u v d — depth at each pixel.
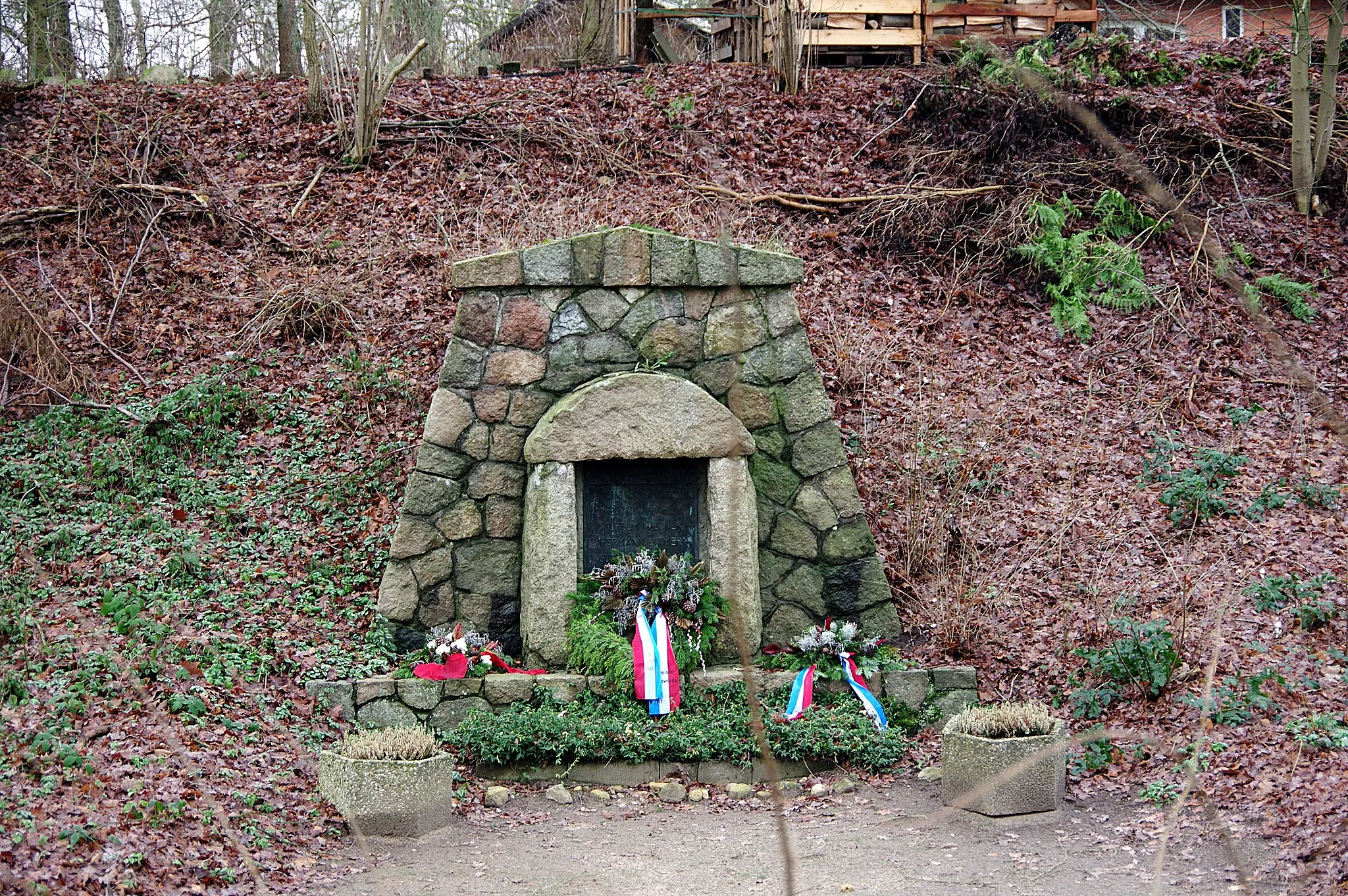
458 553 8.93
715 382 9.14
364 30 14.16
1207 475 10.17
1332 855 5.84
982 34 16.42
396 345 11.72
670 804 7.62
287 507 9.95
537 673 8.52
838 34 16.33
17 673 7.27
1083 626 8.93
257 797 6.67
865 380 11.35
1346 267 13.17
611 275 9.00
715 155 14.35
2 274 12.00
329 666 8.38
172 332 11.76
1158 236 13.27
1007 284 12.93
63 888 5.19
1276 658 8.11
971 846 6.62
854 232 13.38
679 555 8.95
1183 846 6.34
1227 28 21.27
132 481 10.04
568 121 14.99
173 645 8.05
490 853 6.60
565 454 8.70
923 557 9.65
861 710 8.45
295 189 13.96
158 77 16.94
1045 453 10.77
